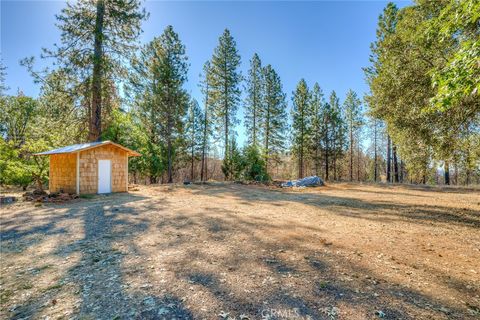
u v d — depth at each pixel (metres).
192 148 34.06
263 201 11.09
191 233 5.70
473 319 2.46
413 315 2.52
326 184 21.91
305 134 32.69
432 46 7.39
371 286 3.16
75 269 3.81
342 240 5.15
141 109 25.05
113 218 7.28
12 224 6.73
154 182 25.81
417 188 18.45
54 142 15.96
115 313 2.63
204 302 2.79
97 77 14.12
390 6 20.14
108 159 13.56
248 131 32.75
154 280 3.37
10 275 3.65
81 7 14.33
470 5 3.62
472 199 11.97
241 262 3.96
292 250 4.52
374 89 10.37
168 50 22.88
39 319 2.57
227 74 28.55
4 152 13.96
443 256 4.26
